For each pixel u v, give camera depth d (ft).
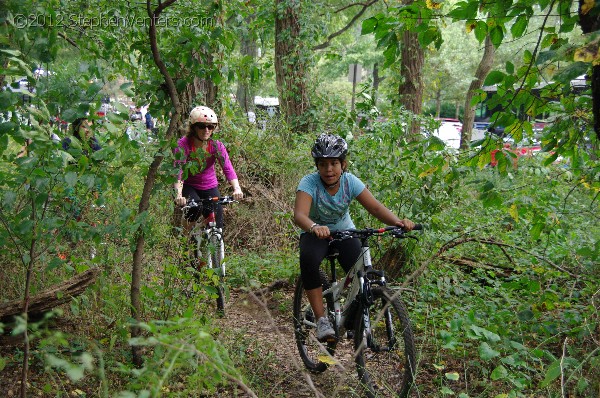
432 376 15.80
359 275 15.12
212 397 14.08
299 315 17.90
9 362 14.89
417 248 21.97
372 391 14.48
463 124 61.72
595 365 13.25
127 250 18.74
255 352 16.70
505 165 16.11
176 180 15.96
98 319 16.38
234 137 33.60
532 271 19.89
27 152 12.69
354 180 15.81
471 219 27.50
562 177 22.38
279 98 46.14
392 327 14.78
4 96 11.71
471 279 21.47
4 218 13.17
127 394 8.13
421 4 14.74
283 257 26.84
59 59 14.85
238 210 31.12
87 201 14.75
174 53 16.96
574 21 13.76
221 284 17.66
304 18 46.44
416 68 49.49
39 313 15.28
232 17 19.20
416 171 22.13
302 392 15.55
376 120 26.00
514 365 13.65
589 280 18.66
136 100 16.62
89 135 13.25
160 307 16.07
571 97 15.64
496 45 14.71
